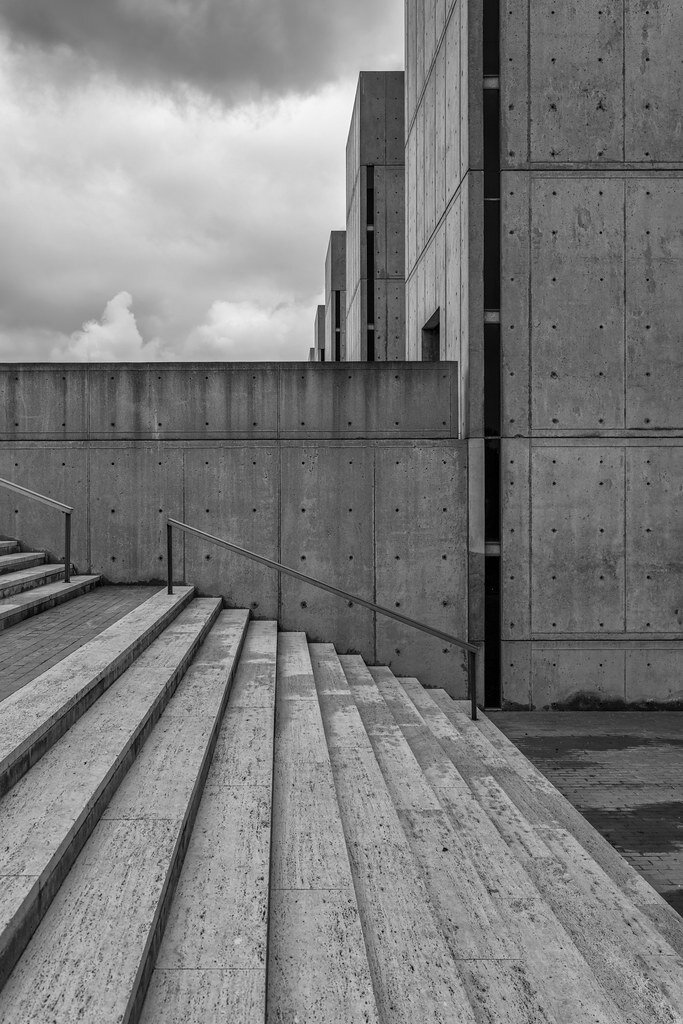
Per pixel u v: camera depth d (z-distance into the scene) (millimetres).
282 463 8008
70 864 2398
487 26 7891
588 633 8062
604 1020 2416
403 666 8102
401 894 2852
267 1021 2002
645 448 8062
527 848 4156
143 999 1949
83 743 3184
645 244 8047
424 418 8062
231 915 2359
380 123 17141
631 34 7953
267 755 3777
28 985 1841
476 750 5898
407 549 8070
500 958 2719
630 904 3572
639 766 6344
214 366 7957
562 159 7973
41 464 7934
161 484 7980
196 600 7633
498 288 7977
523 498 8023
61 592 6402
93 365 7914
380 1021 2064
